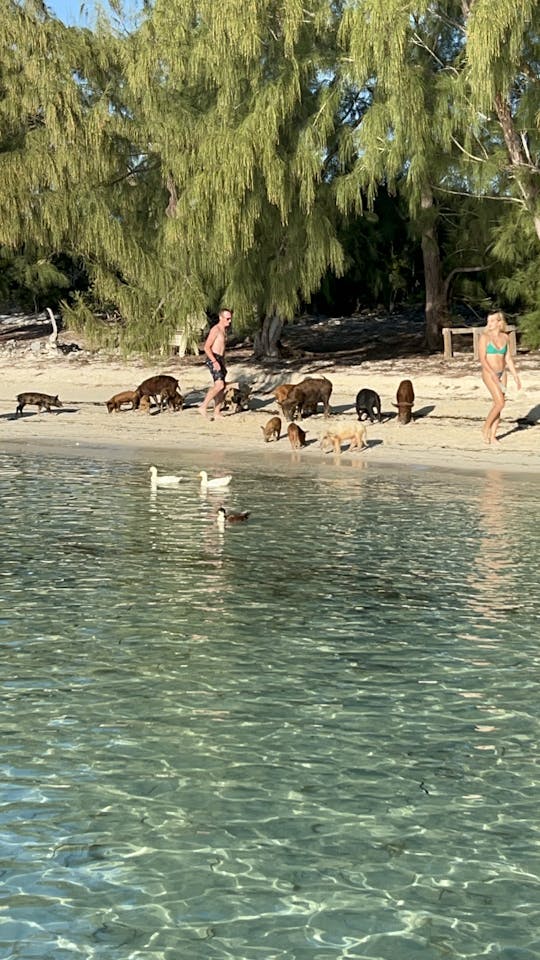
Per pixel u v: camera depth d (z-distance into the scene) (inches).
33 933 166.4
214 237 964.0
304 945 163.9
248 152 911.7
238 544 451.5
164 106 1035.3
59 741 238.1
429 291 1336.1
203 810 206.4
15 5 1136.2
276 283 1050.1
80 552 431.2
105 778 219.9
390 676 282.2
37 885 179.8
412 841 195.8
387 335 1530.5
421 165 882.1
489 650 304.3
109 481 640.4
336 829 199.9
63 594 362.3
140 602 353.4
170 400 980.6
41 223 1137.4
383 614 341.4
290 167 945.5
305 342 1488.7
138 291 1105.4
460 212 1261.1
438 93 844.0
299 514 527.2
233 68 933.2
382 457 746.2
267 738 241.0
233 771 223.8
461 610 346.6
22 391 1151.6
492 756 232.7
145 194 1157.1
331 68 951.0
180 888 179.5
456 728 247.6
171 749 234.4
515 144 799.7
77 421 946.1
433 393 1006.4
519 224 1073.5
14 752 231.6
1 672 282.0
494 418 780.6
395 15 768.9
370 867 186.7
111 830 198.4
